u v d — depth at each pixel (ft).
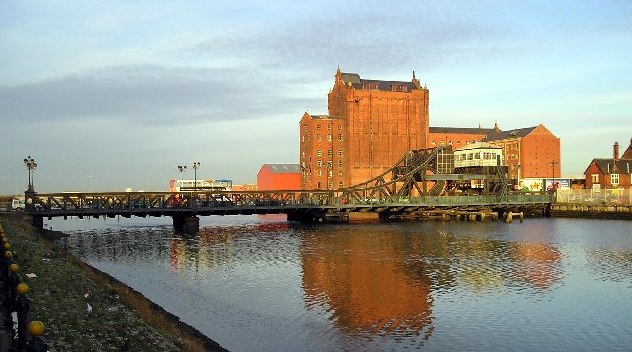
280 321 91.04
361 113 446.60
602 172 409.69
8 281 57.77
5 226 164.04
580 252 171.73
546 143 545.44
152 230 289.94
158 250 190.80
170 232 273.54
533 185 473.26
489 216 358.84
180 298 108.99
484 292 111.86
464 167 370.94
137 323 71.36
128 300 88.89
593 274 131.23
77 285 88.22
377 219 350.64
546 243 198.90
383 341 79.97
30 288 75.05
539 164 542.57
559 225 291.38
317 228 284.61
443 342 79.20
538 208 380.37
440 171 353.10
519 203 361.71
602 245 190.29
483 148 358.84
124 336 64.18
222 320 91.71
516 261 153.48
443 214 347.56
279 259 163.02
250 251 183.93
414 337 81.71
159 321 79.10
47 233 250.78
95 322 66.90
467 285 119.34
